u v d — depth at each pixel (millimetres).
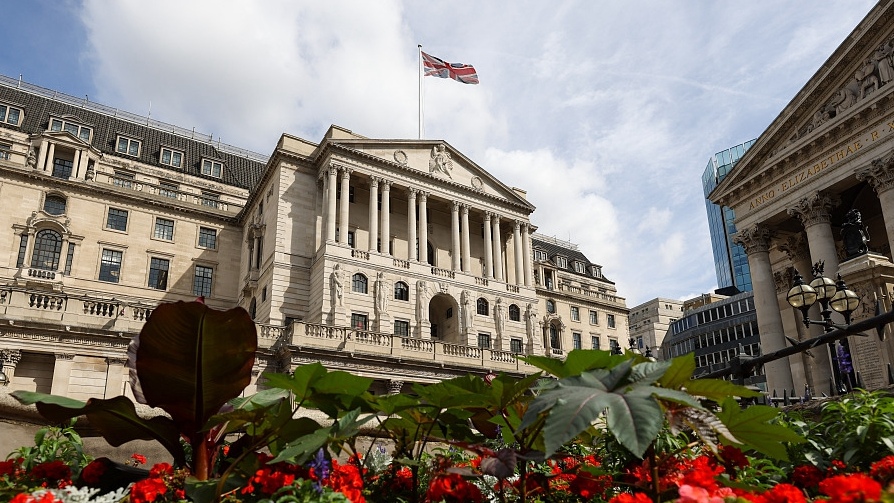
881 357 20844
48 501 4840
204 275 60250
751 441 6188
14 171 53094
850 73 34500
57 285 51844
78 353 34344
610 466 7914
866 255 21672
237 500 5648
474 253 63312
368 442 10797
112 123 69375
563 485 7395
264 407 6387
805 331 39656
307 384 6930
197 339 6469
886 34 32562
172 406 6863
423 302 53719
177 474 6281
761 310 37906
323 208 53656
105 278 55406
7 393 9016
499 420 7297
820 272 16000
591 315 84438
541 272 84188
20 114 60562
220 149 77000
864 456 7359
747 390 5594
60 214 55062
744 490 5469
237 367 6809
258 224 57156
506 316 59094
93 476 6531
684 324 109250
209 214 61969
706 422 5344
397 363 41969
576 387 4887
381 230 55094
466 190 61031
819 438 8156
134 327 36125
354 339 41562
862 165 32844
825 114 35688
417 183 58156
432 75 61125
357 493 5371
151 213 59656
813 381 35688
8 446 8883
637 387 4789
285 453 5609
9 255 51312
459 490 5637
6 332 32781
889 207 31312
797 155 36594
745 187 40531
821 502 4273
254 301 55938
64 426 8500
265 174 57125
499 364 46750
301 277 51875
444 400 6805
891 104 31656
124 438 6973
